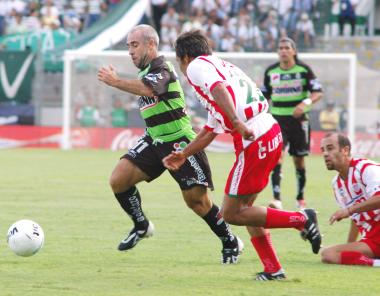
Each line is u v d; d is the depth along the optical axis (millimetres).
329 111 73125
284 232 30891
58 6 91562
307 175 54875
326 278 21938
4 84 75688
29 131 76312
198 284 21078
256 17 89000
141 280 21594
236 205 21219
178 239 28875
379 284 21219
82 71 75188
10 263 23859
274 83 40344
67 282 21234
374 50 84312
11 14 90312
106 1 91500
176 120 25281
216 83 20109
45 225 31750
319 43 86812
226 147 74750
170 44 87875
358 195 23328
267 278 21547
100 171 54938
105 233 30000
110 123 75625
